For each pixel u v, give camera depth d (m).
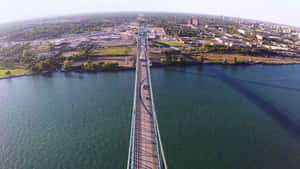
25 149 89.81
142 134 82.38
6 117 115.94
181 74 190.12
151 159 69.88
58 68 197.75
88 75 183.75
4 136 98.62
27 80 173.12
